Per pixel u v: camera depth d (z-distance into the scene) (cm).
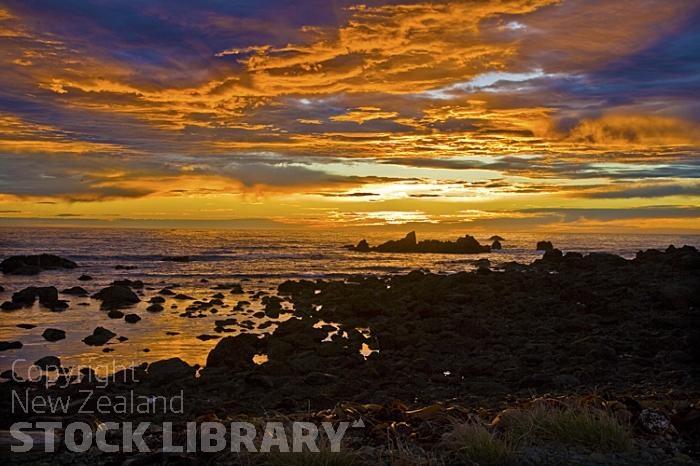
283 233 17700
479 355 1703
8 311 2750
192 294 3512
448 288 2931
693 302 2278
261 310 2823
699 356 1529
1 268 4959
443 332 1950
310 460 616
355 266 5916
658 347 1680
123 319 2527
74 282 4153
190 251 7725
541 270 3862
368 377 1462
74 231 14500
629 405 762
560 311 2289
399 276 3838
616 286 2725
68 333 2172
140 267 5425
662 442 682
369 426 757
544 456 639
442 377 1437
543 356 1631
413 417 796
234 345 1712
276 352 1781
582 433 676
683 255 3481
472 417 773
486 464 623
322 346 1820
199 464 638
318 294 3341
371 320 2417
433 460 626
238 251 7988
